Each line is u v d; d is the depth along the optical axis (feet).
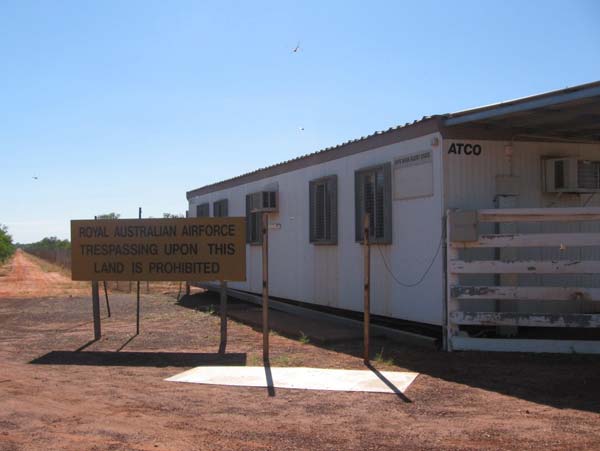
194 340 36.91
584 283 35.35
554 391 23.02
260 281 57.62
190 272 36.01
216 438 18.57
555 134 34.76
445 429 18.99
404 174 36.37
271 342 35.68
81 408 22.07
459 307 31.35
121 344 35.99
